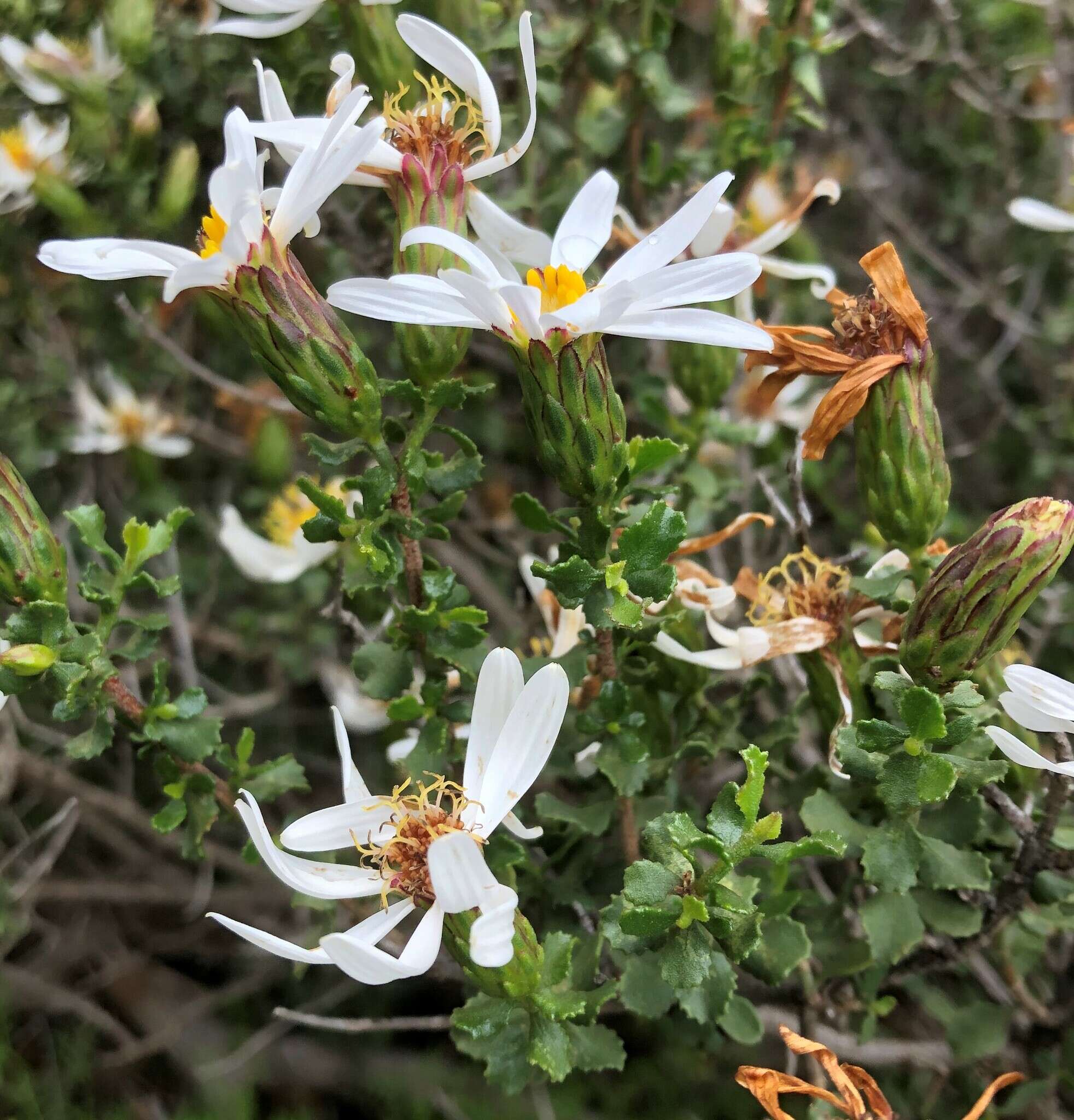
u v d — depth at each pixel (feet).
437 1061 0.67
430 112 0.32
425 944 0.25
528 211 0.56
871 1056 0.44
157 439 0.70
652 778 0.38
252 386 0.69
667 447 0.28
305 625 0.68
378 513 0.29
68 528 0.68
